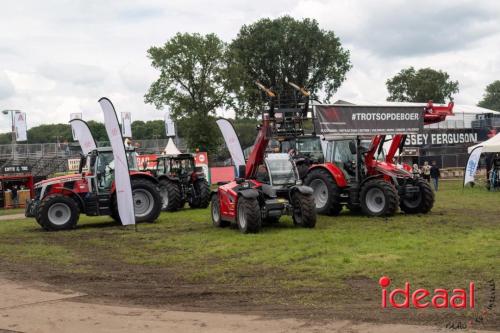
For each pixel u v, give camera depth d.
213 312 6.96
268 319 6.52
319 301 7.32
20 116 41.69
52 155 44.22
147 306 7.41
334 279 8.51
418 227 13.59
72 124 23.19
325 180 16.50
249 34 61.16
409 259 9.61
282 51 59.88
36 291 8.46
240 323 6.38
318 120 15.51
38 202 17.33
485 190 26.62
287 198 14.47
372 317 6.45
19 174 32.25
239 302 7.48
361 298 7.38
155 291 8.32
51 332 6.27
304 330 6.02
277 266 9.67
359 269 9.04
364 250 10.62
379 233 12.70
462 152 45.09
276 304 7.28
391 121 16.42
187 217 18.69
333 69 60.97
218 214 15.50
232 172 40.69
